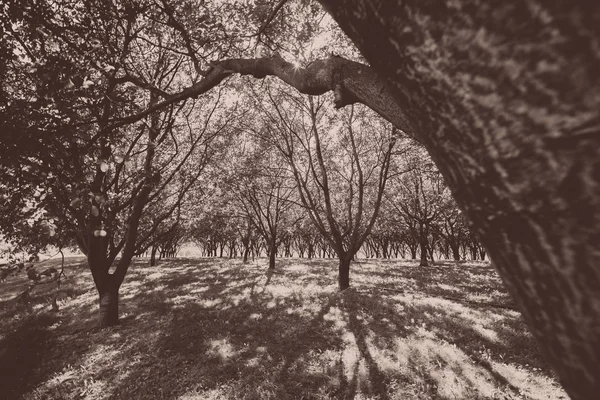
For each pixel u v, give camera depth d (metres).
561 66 0.32
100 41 3.85
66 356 8.05
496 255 0.51
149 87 3.47
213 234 39.19
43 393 6.58
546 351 0.47
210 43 4.38
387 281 15.04
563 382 0.45
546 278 0.41
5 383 7.07
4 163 2.83
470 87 0.45
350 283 14.55
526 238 0.43
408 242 40.28
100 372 7.21
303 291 13.16
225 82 11.59
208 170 13.59
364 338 7.95
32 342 8.94
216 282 16.20
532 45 0.34
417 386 5.94
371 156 16.53
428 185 24.41
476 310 9.55
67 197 3.70
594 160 0.31
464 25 0.42
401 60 0.56
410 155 15.57
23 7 3.47
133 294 14.23
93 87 3.50
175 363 7.33
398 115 1.56
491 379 5.97
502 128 0.42
